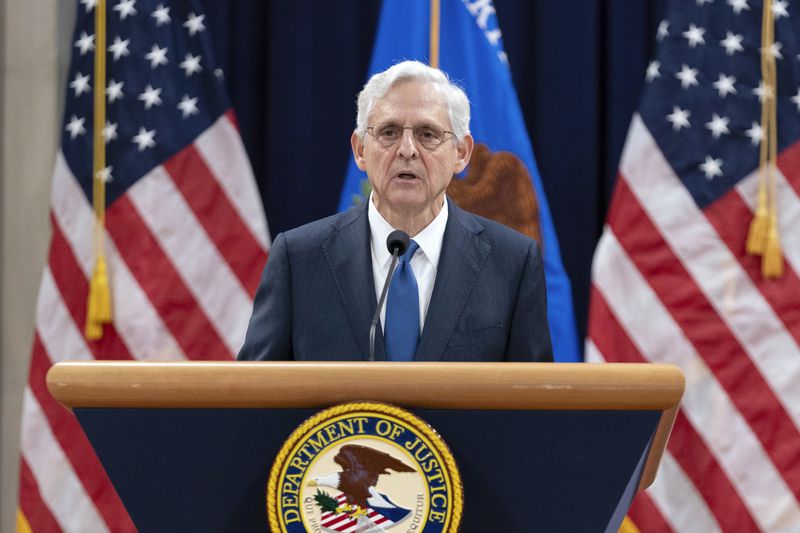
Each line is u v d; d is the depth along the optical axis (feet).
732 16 36.78
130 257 36.81
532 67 38.73
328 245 18.61
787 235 35.81
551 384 10.77
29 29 38.99
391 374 10.81
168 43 37.76
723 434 35.37
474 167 36.81
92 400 10.91
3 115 38.96
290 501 10.53
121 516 36.42
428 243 18.89
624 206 36.06
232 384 10.80
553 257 36.50
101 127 37.09
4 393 38.40
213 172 37.24
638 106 36.76
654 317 35.53
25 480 36.52
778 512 34.94
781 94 36.40
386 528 10.46
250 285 36.81
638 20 38.68
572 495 10.98
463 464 10.96
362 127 19.04
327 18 39.01
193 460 10.99
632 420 10.93
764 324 35.35
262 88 39.63
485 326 17.85
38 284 38.34
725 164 36.06
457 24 37.47
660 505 35.70
